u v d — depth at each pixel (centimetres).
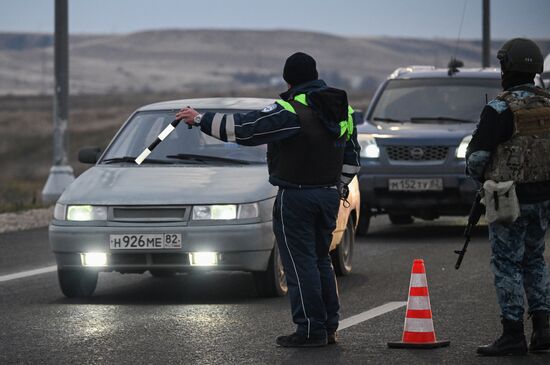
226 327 1923
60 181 4766
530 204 1670
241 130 1736
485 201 1666
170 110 2533
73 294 2317
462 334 1848
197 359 1664
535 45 1684
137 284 2528
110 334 1866
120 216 2231
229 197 2219
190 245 2192
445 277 2506
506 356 1670
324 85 1788
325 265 1797
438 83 3653
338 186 1808
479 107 3556
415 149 3394
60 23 4828
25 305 2209
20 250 3145
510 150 1656
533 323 1700
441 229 3697
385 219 4103
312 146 1759
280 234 1781
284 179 1773
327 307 1788
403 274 2605
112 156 2464
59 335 1864
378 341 1798
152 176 2322
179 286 2481
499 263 1681
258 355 1692
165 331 1888
